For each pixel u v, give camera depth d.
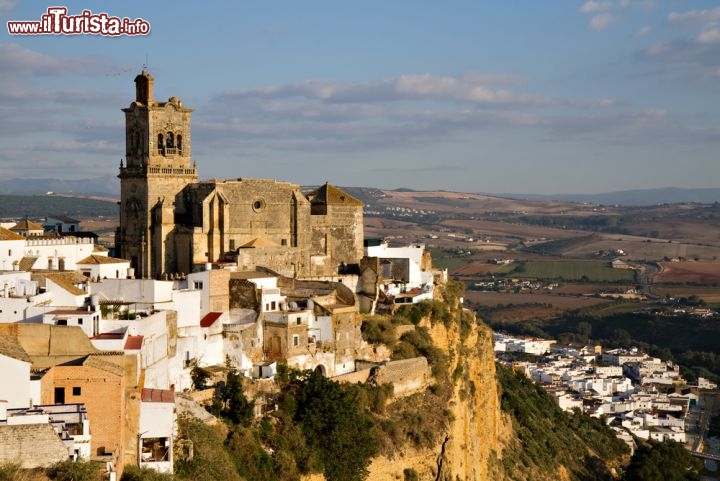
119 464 91.50
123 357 99.06
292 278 166.50
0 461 79.44
